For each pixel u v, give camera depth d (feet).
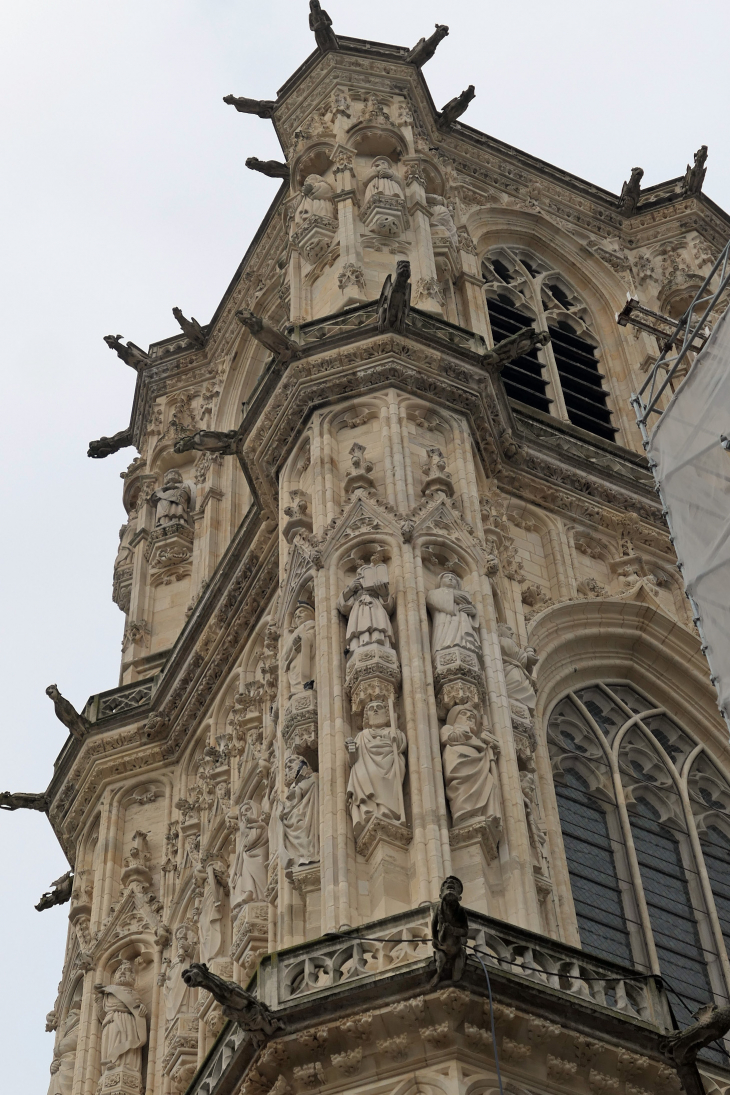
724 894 164.66
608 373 232.32
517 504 188.14
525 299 236.02
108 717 205.46
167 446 244.22
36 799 212.02
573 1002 121.60
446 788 138.51
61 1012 187.73
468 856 134.82
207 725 196.54
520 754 149.79
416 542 157.69
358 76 229.25
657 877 162.30
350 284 194.80
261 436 182.39
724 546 144.97
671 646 181.78
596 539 190.49
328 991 120.78
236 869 160.35
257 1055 121.29
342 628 151.84
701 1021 121.90
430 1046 118.62
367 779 136.77
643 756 173.78
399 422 173.06
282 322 237.45
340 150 214.90
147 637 224.12
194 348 254.68
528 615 174.50
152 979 178.29
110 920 184.85
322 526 162.50
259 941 152.05
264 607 189.88
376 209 205.05
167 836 190.29
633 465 199.62
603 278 242.78
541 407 220.84
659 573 190.60
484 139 246.88
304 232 205.77
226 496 231.30
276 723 158.71
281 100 234.79
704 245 249.55
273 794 158.71
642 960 153.17
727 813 173.27
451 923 116.67
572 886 155.84
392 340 179.42
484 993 118.93
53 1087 177.58
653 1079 122.72
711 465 149.18
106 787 201.16
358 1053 119.34
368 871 133.59
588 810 164.55
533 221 244.42
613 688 179.11
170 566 230.27
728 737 177.88
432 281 199.62
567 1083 120.78
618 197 253.24
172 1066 162.61
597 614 180.14
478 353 183.62
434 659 147.43
